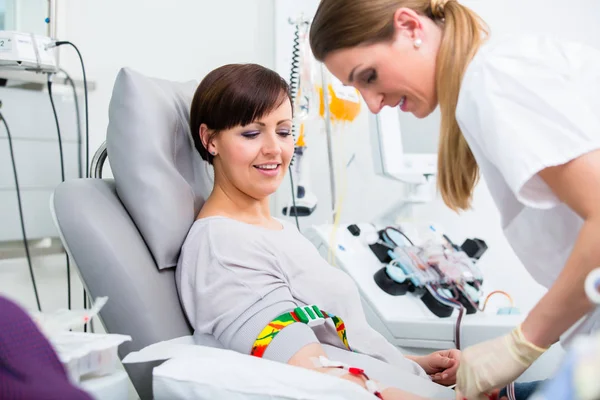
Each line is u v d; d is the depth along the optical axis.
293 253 1.14
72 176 1.72
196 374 0.79
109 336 0.81
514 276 2.26
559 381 0.38
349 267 1.62
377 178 2.39
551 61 0.70
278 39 2.26
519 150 0.66
